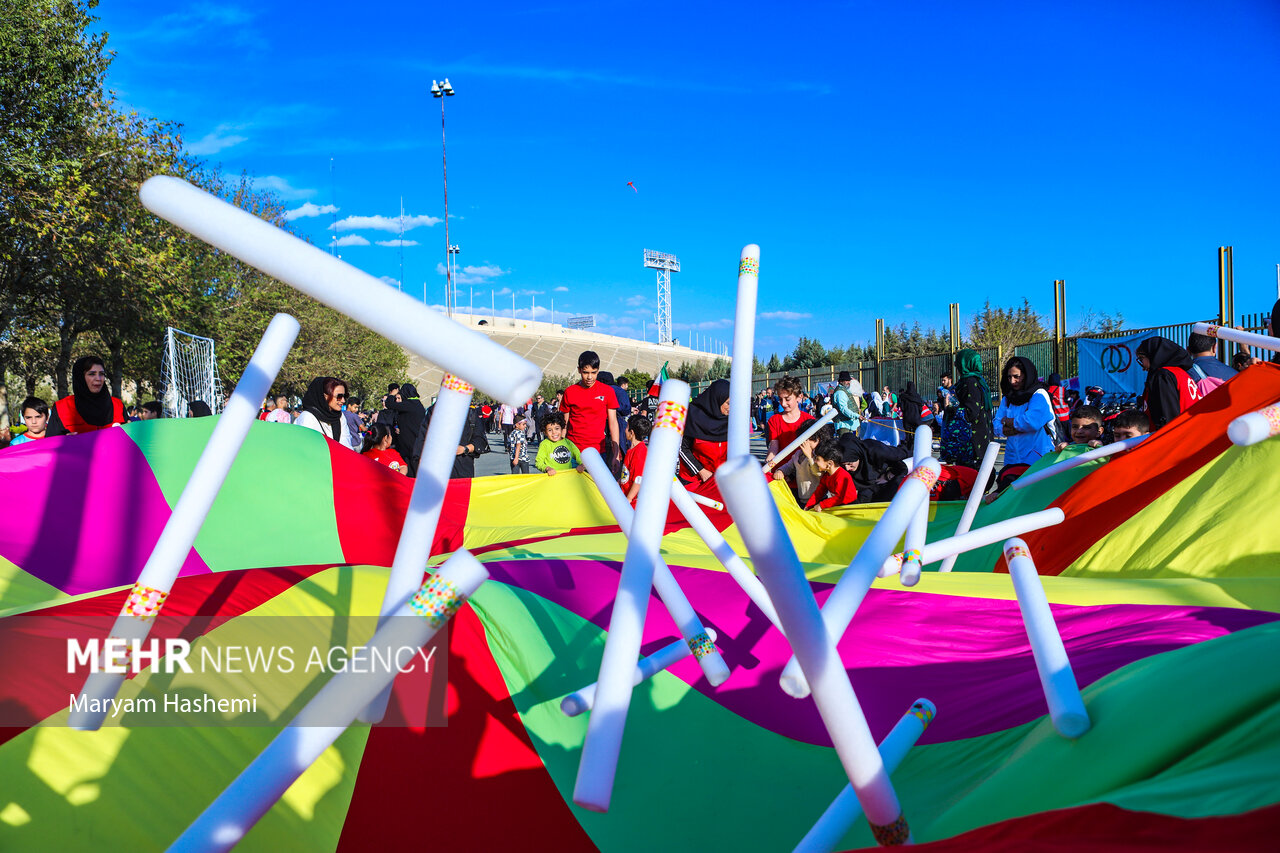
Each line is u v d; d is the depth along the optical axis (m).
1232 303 12.73
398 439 8.12
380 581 2.02
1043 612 1.21
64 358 21.62
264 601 1.78
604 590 2.65
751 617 2.42
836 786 1.73
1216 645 1.16
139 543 3.10
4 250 16.36
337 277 0.68
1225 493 3.08
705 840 1.58
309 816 1.42
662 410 0.90
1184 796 0.92
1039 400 5.74
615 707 0.79
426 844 1.48
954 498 5.78
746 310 1.19
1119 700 1.13
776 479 5.00
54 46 15.62
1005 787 1.19
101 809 1.14
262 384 0.97
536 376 0.68
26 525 2.93
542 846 1.55
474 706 1.83
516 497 5.46
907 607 2.55
